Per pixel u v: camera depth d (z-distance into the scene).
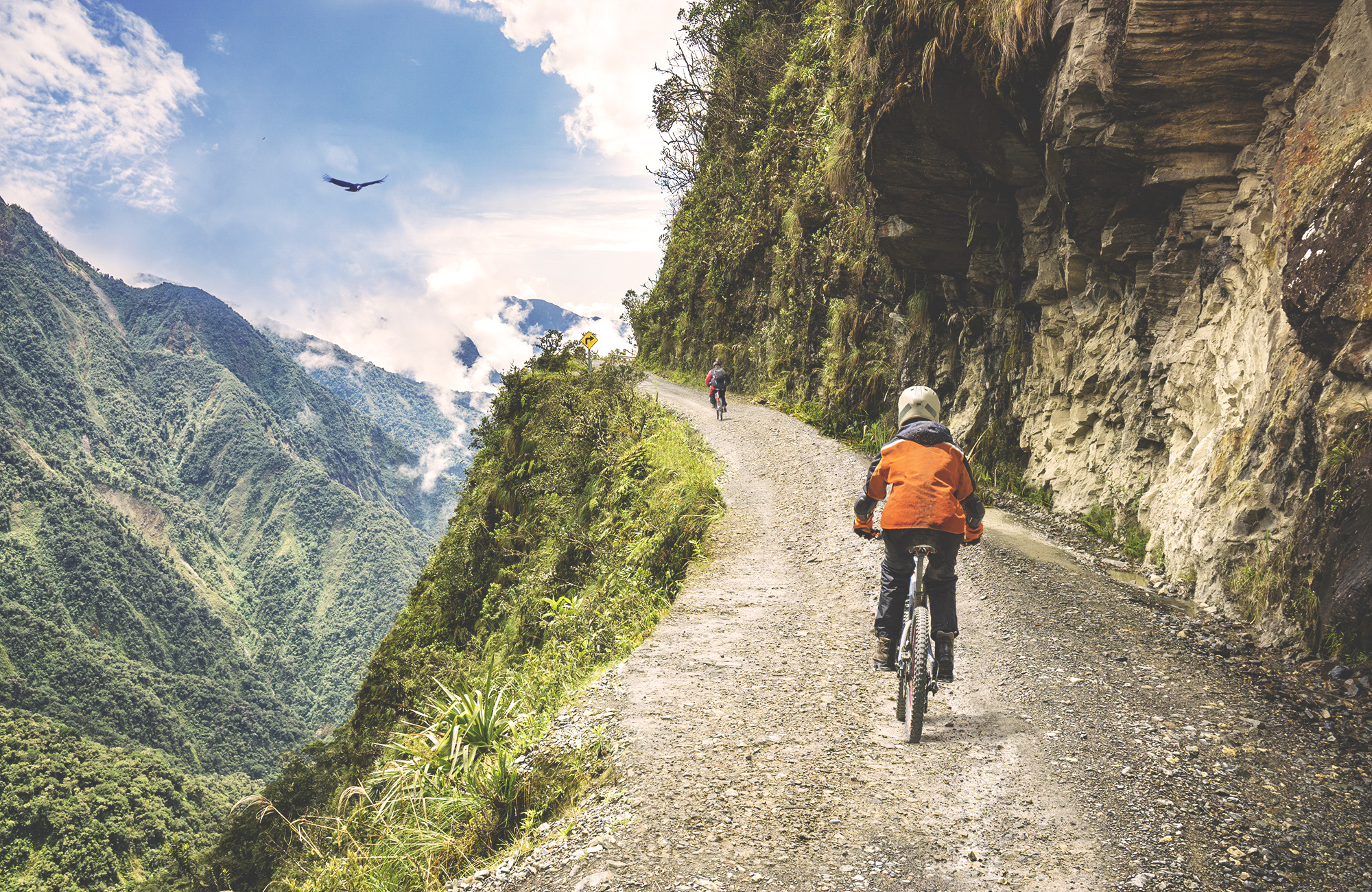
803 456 15.95
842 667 5.62
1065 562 8.69
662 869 3.09
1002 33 9.72
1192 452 8.28
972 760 3.97
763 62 31.97
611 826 3.51
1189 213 8.32
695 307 40.38
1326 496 5.50
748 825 3.40
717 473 14.77
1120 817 3.36
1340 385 5.67
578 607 10.71
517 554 24.19
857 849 3.16
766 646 6.22
